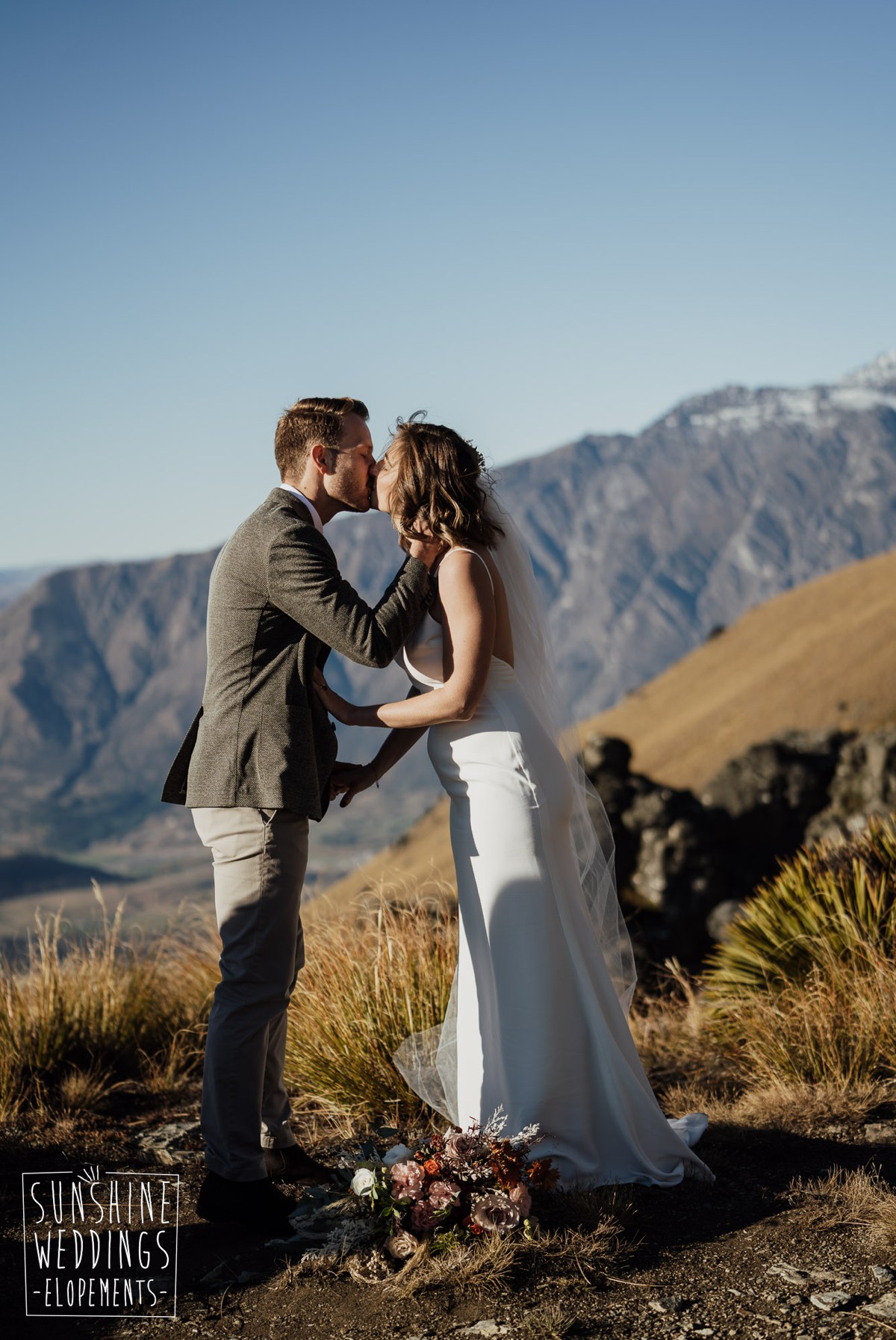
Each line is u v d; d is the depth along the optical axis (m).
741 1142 3.57
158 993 5.67
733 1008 5.11
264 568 3.04
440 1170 2.84
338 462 3.20
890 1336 2.30
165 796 3.28
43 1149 3.76
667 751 90.56
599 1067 3.27
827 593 107.69
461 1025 3.34
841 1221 2.89
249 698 3.07
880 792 12.43
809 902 5.55
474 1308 2.51
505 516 3.38
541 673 3.45
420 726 3.16
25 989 5.14
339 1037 4.33
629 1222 2.92
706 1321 2.41
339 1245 2.78
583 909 3.37
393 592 3.13
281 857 3.07
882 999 4.48
